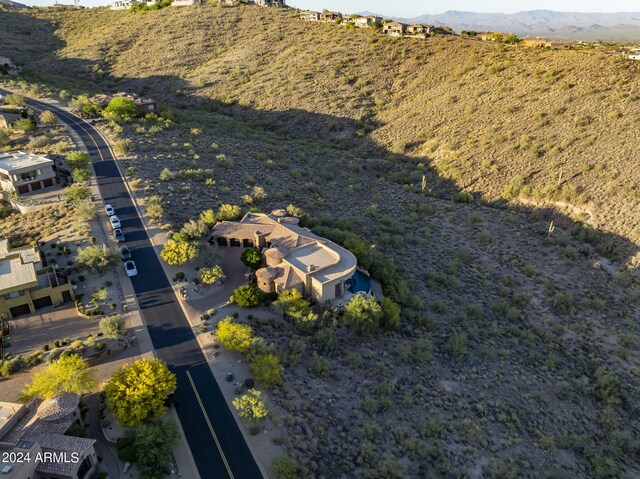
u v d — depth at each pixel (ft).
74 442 97.81
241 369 131.64
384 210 260.42
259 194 232.53
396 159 332.80
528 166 281.54
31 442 93.20
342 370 140.15
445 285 199.82
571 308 192.03
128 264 167.53
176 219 201.26
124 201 211.20
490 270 215.31
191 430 114.21
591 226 235.40
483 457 120.88
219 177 248.73
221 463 106.63
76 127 295.89
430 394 139.85
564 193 252.42
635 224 224.74
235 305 157.58
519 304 193.57
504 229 247.29
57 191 217.36
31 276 146.30
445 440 123.13
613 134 276.00
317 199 251.60
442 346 162.81
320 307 160.25
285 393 125.39
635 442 136.77
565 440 133.18
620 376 161.68
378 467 109.19
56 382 111.34
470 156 306.35
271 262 168.96
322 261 169.89
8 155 228.02
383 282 186.19
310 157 314.55
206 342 140.46
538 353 168.14
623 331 182.80
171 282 165.58
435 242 234.17
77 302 150.10
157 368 118.11
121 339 137.69
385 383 136.46
